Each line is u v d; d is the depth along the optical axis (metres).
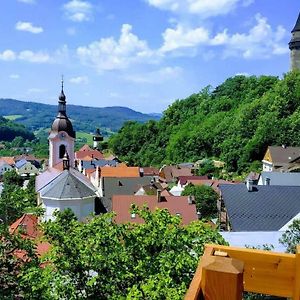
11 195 14.63
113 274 10.98
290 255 3.42
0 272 12.52
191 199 47.53
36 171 141.88
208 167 96.25
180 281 10.00
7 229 12.90
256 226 34.06
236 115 114.25
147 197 45.72
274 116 99.56
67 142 73.81
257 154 94.19
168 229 10.94
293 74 110.19
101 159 119.25
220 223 38.59
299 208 35.47
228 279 2.63
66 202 50.19
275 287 3.46
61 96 74.00
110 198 54.16
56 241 11.40
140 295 9.12
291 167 78.44
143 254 11.07
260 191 37.50
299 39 118.62
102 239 10.98
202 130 116.56
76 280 11.19
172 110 139.38
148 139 136.25
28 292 11.00
